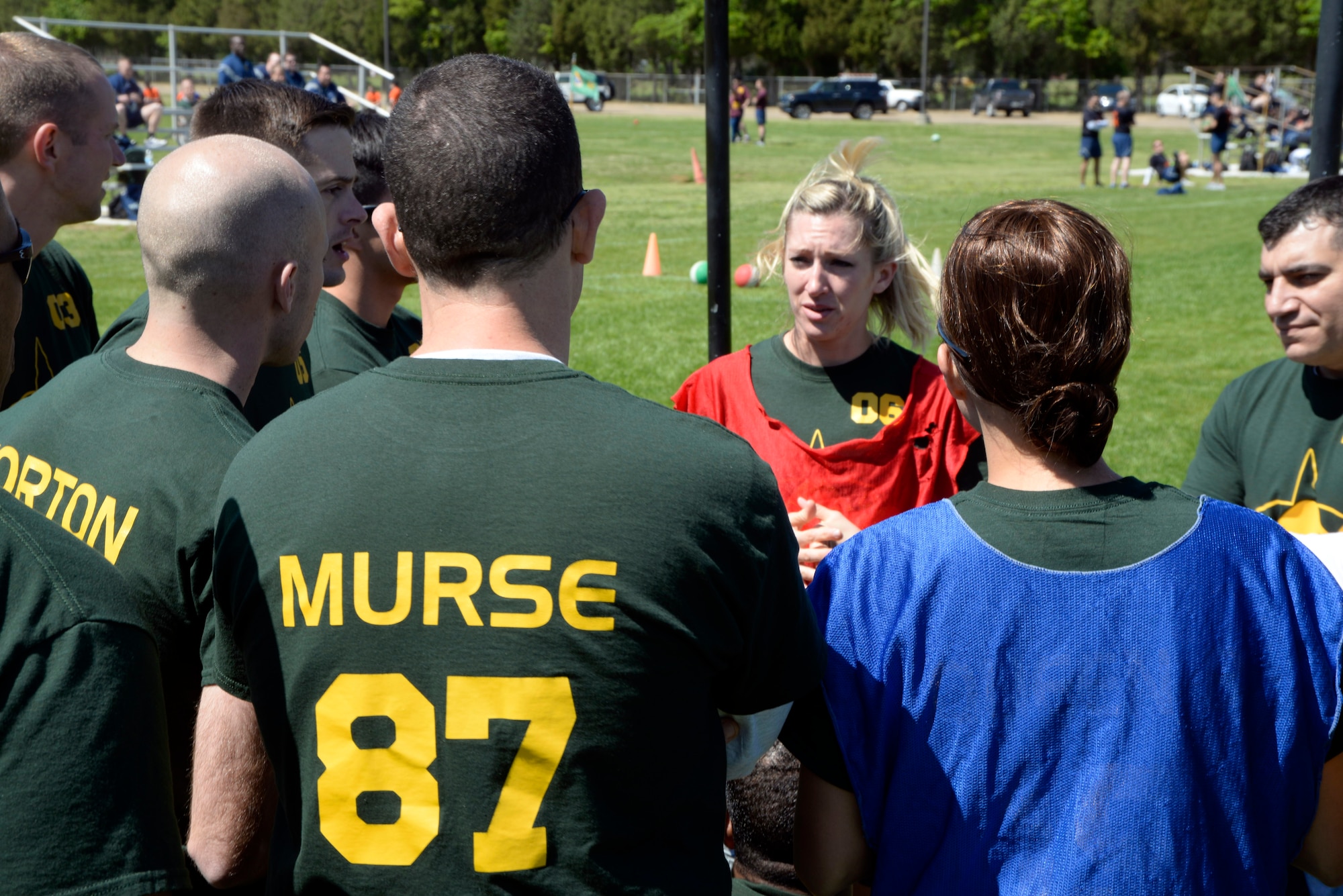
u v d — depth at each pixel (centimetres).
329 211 279
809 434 301
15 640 128
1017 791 142
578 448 133
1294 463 270
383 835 130
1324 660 145
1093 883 139
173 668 178
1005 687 143
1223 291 1289
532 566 129
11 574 130
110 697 133
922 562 148
